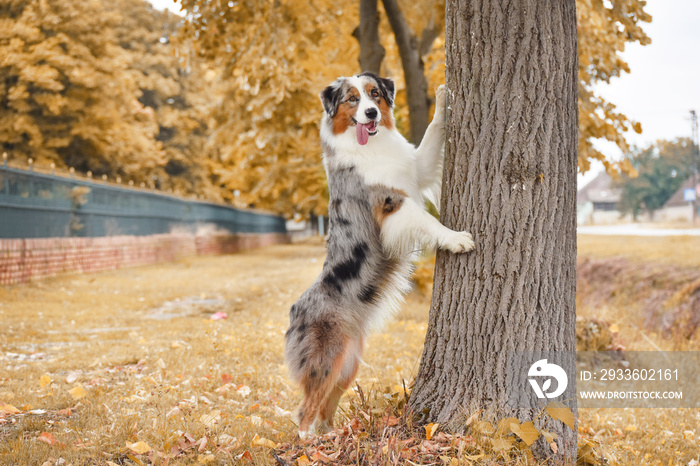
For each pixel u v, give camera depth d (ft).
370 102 13.91
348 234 13.80
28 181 44.04
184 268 63.98
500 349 10.96
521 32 10.65
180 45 34.42
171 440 12.05
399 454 10.06
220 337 24.12
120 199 61.87
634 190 223.30
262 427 13.48
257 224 128.36
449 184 11.84
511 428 10.31
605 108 27.58
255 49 32.99
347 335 13.37
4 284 39.73
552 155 10.83
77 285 43.93
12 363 20.03
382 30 39.81
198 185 111.75
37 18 70.54
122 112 83.56
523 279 10.85
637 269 35.40
